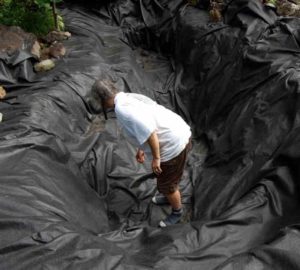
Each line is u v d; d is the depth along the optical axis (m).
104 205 2.94
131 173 3.26
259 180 2.48
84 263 1.68
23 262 1.66
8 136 2.65
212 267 1.81
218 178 3.03
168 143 2.37
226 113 3.68
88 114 3.66
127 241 2.22
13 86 3.56
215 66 4.20
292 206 2.15
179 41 5.06
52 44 4.30
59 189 2.42
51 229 1.84
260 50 3.65
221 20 4.61
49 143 2.73
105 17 5.71
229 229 2.07
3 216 1.90
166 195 2.69
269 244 1.74
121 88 4.14
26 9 4.48
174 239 2.03
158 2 5.66
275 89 3.11
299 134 2.44
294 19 3.97
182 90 4.55
